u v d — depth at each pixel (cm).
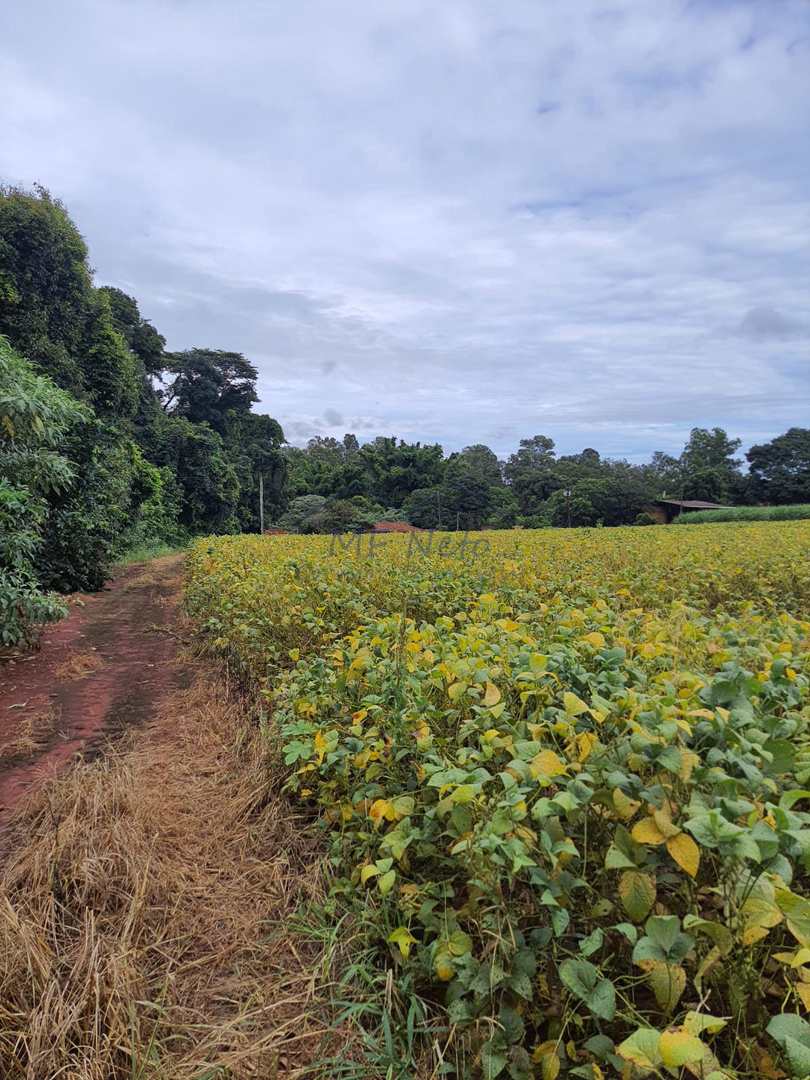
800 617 507
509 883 167
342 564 592
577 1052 146
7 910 202
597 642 248
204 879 244
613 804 155
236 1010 185
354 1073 159
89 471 1168
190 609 773
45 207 1644
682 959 136
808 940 124
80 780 296
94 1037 165
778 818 136
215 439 3591
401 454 6106
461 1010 155
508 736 196
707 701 191
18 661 605
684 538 1192
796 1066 103
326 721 272
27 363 670
